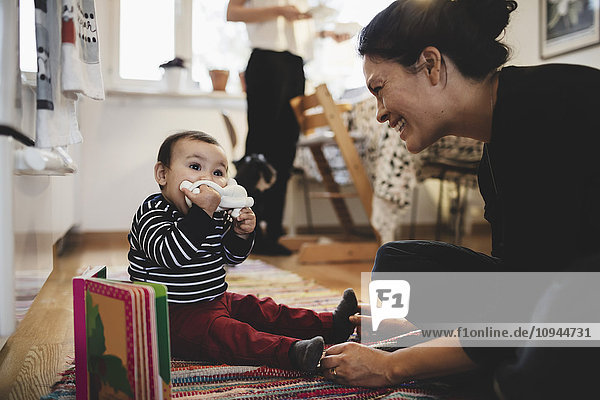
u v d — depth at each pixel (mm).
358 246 2467
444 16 795
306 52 2811
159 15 3637
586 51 2598
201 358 964
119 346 694
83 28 923
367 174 2641
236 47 3729
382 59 834
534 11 2871
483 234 3473
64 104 907
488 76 817
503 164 762
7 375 914
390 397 804
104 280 746
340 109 2582
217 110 3602
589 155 702
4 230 671
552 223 717
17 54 706
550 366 636
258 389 834
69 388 833
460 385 861
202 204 881
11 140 676
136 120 3465
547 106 731
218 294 1014
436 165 2439
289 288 1734
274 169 2500
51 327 1242
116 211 3438
